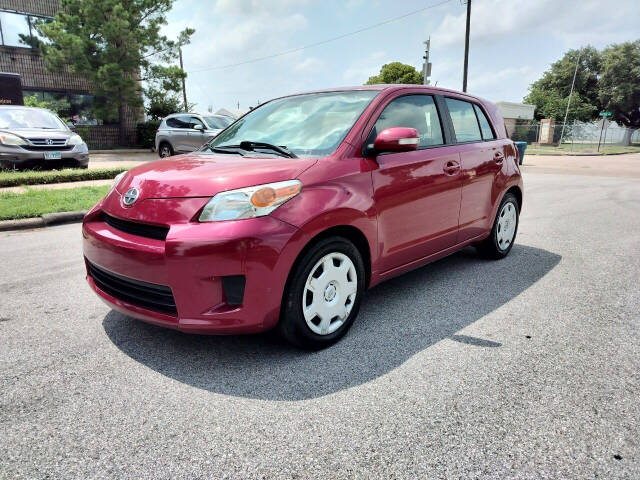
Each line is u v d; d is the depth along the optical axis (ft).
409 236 10.67
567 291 12.26
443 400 7.18
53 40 67.36
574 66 189.98
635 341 9.29
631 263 14.93
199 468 5.69
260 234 7.53
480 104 14.37
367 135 9.86
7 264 14.32
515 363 8.37
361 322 10.23
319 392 7.41
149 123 79.30
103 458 5.86
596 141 155.53
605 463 5.82
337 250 8.77
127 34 69.00
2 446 6.07
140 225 8.25
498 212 14.48
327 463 5.78
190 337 9.41
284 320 8.25
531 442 6.20
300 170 8.54
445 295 11.94
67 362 8.33
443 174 11.43
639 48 182.39
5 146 31.17
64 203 22.75
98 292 9.12
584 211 25.25
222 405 7.05
